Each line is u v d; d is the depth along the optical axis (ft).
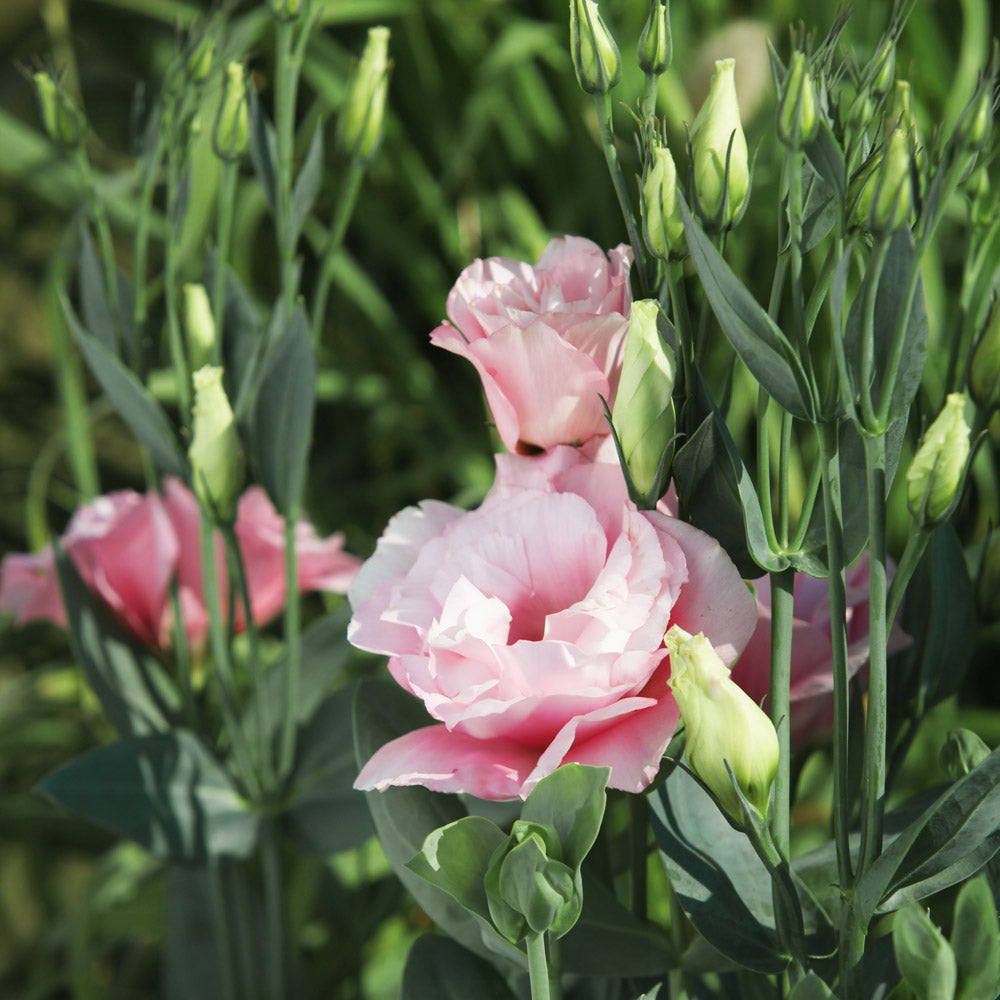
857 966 2.37
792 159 2.29
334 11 4.73
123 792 2.82
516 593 2.42
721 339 4.23
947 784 2.55
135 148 2.83
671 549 2.38
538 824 2.32
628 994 2.65
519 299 2.48
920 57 4.47
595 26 2.39
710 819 2.49
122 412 2.82
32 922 5.21
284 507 2.77
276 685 2.94
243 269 4.87
